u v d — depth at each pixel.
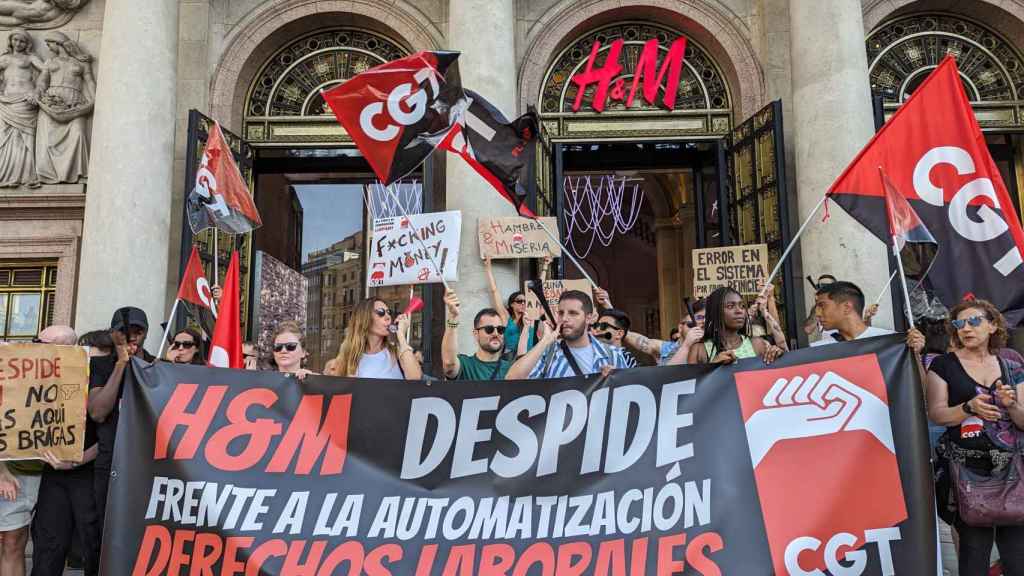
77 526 4.98
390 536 3.79
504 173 5.55
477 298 8.68
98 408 4.81
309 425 3.98
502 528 3.80
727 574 3.60
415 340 10.19
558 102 10.60
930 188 4.74
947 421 3.97
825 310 4.75
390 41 10.87
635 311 19.09
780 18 10.26
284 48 10.90
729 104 10.61
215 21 10.57
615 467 3.87
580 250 19.34
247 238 10.31
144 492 3.83
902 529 3.61
